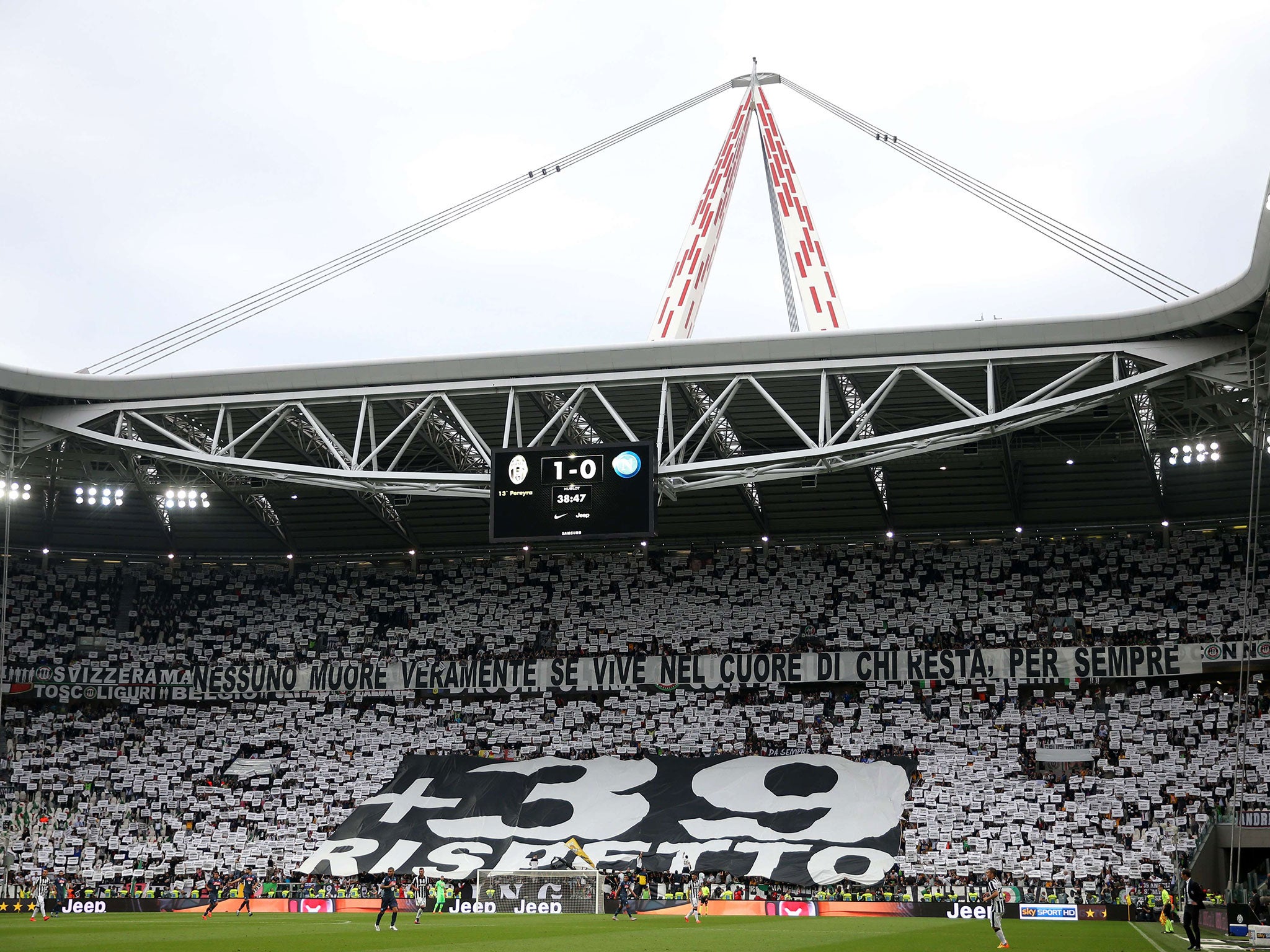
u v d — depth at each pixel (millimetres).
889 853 50000
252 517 63438
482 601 65000
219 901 50594
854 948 29469
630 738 58688
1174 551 58844
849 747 56094
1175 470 54094
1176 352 38250
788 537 62812
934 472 55750
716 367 41688
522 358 42312
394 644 63562
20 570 64750
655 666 59000
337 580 66812
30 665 60938
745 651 60188
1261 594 55562
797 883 49156
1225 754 51625
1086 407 39562
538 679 59719
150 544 64938
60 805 57250
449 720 61000
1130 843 48875
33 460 51938
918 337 40062
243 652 63531
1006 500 57594
